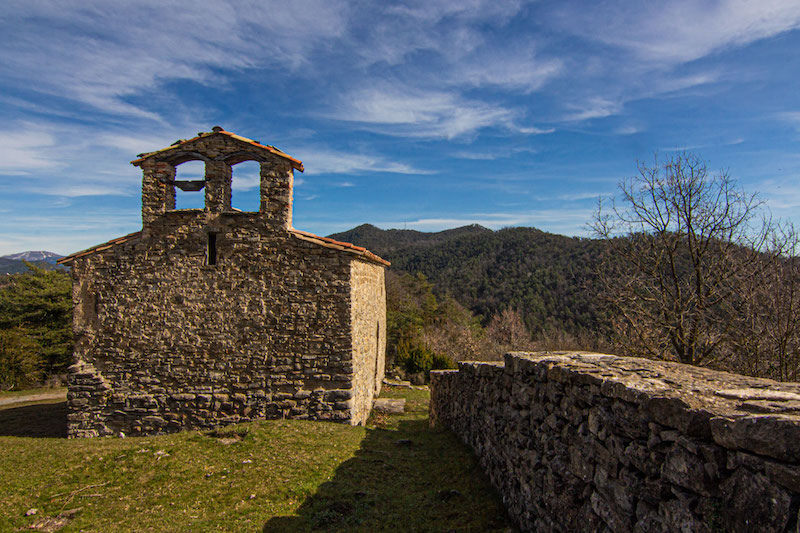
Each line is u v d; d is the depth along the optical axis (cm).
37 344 2878
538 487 482
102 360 1141
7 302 3338
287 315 1120
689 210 1187
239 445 875
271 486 704
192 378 1121
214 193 1152
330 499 659
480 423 812
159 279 1145
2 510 634
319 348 1109
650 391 313
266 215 1138
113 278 1155
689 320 1173
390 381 2128
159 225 1155
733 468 238
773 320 992
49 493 690
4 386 2500
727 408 270
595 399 379
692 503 262
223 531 570
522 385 570
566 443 431
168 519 602
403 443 973
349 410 1095
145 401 1120
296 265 1128
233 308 1129
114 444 977
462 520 572
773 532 205
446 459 853
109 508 639
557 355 548
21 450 934
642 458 309
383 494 682
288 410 1099
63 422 1345
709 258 1174
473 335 3006
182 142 1161
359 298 1258
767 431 217
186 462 798
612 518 339
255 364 1115
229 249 1141
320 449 869
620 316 1298
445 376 1174
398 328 3238
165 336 1134
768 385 321
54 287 3381
